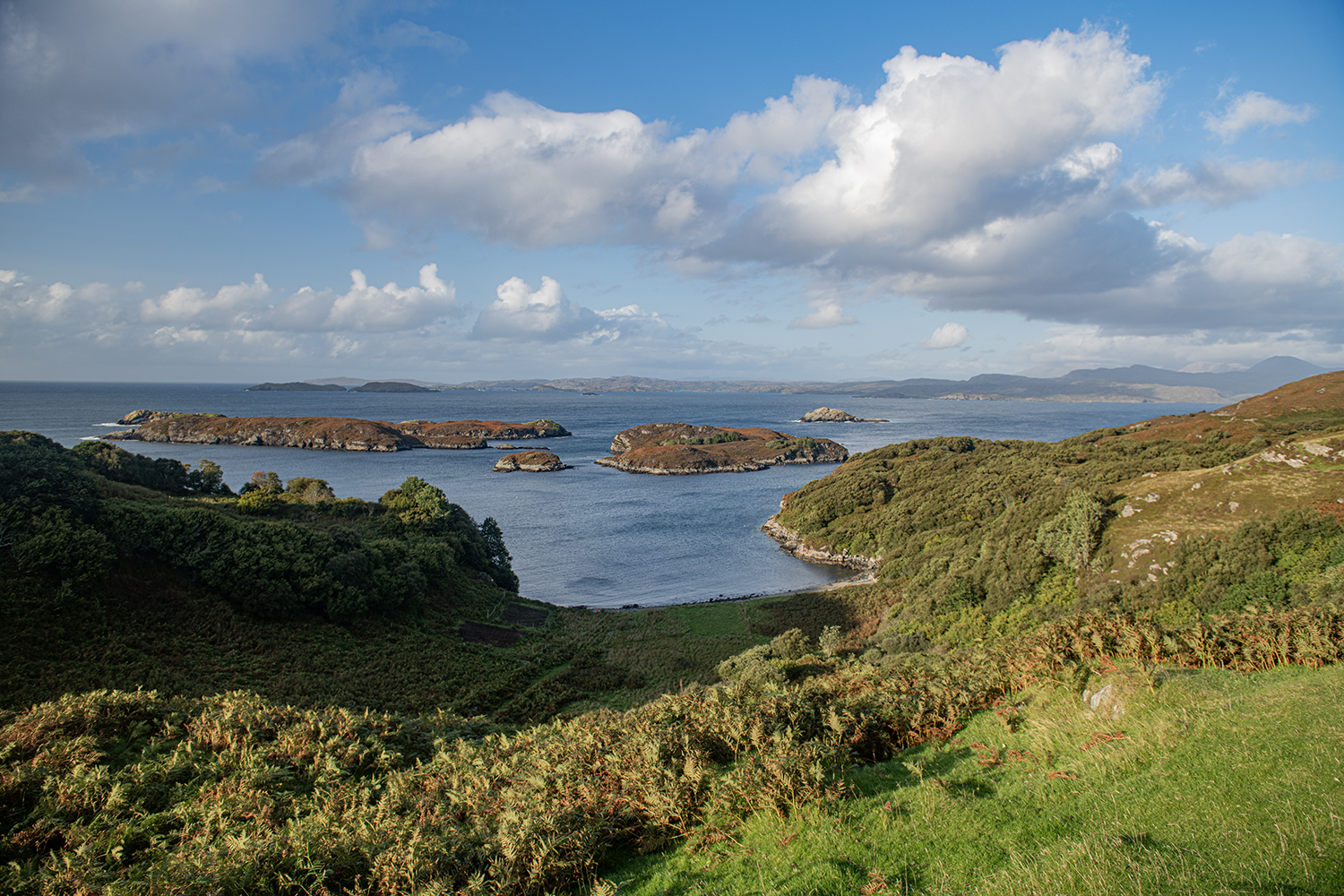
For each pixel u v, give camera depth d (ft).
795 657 109.19
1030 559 142.41
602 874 25.88
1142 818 21.11
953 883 19.89
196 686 98.37
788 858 23.47
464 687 117.60
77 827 32.99
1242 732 25.21
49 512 116.16
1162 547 123.24
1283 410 317.01
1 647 91.76
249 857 26.91
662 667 133.90
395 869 25.62
